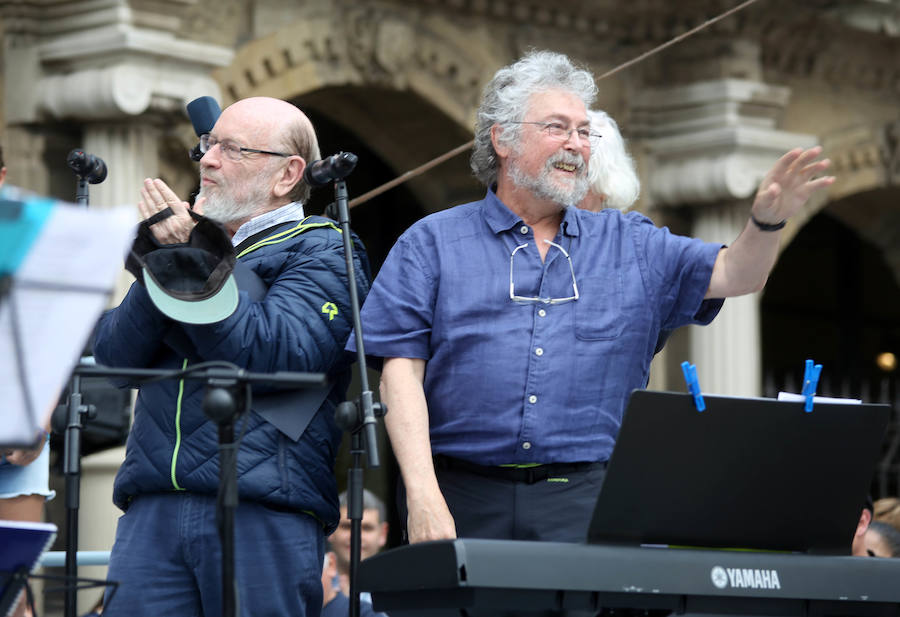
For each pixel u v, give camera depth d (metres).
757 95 13.02
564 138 4.65
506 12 12.64
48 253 3.02
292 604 4.57
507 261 4.64
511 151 4.69
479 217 4.75
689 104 13.09
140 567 4.55
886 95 15.36
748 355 13.05
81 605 8.66
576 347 4.57
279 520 4.57
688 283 4.67
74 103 9.57
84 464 8.99
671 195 13.20
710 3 13.02
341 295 4.71
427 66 12.23
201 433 4.51
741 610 3.87
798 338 18.94
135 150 9.81
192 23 10.48
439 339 4.61
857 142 15.03
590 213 4.82
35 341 3.08
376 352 4.62
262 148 4.89
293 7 11.25
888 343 19.59
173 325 4.50
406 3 12.06
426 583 3.63
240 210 4.87
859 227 17.17
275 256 4.76
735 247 4.52
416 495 4.34
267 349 4.50
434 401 4.62
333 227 4.88
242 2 10.92
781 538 4.05
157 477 4.53
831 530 4.10
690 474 3.86
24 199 2.98
